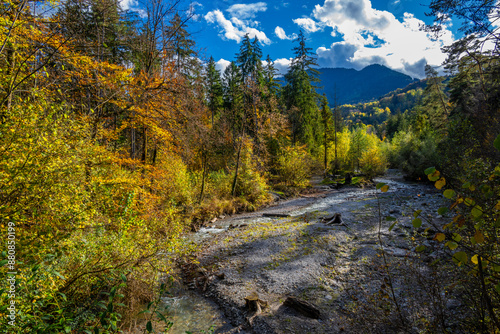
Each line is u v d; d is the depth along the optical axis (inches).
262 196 733.3
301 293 249.4
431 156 854.5
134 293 205.3
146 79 350.0
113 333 176.4
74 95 275.1
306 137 1279.5
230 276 288.5
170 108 366.0
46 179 127.6
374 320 175.8
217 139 529.3
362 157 1250.0
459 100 781.9
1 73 152.1
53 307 130.4
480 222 59.5
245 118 725.3
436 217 384.2
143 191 294.5
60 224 136.8
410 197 600.1
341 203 638.5
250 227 482.0
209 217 551.8
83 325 122.6
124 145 485.1
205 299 252.2
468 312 132.3
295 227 445.4
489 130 352.2
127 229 210.4
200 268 309.9
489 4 157.6
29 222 127.3
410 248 295.9
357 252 327.3
